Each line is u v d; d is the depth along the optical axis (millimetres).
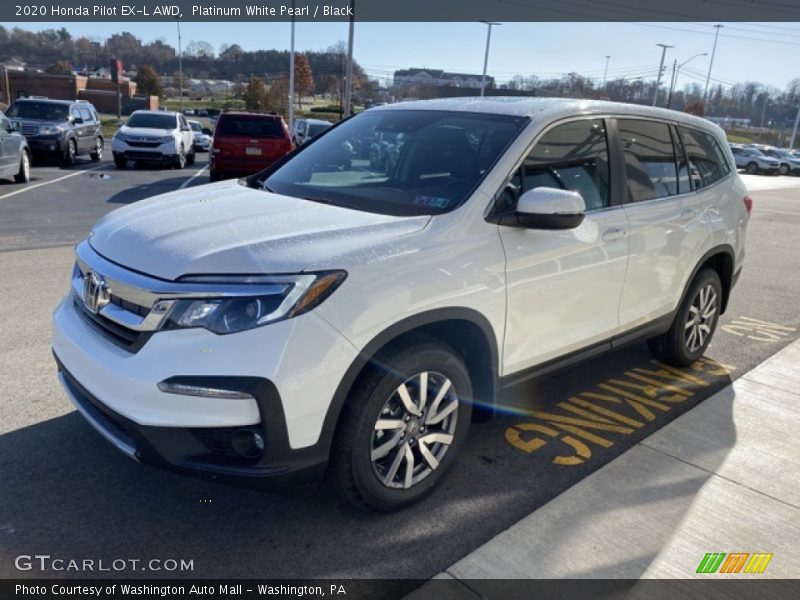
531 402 4438
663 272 4383
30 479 3230
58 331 3107
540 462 3650
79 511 3018
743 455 3807
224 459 2637
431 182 3432
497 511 3168
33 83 66875
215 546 2840
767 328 6398
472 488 3359
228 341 2508
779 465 3713
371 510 3053
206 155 29984
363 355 2723
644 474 3553
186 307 2561
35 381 4266
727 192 5094
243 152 15156
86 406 2986
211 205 3355
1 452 3445
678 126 4676
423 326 3088
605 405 4434
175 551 2797
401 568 2756
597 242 3742
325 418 2680
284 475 2658
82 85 72625
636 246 4047
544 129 3586
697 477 3549
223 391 2504
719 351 5629
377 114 4309
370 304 2709
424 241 2965
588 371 5035
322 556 2807
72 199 12508
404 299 2811
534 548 2906
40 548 2773
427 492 3209
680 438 3980
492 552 2869
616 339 4184
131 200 12734
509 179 3365
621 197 4035
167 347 2557
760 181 32156
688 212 4551
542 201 3098
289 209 3250
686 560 2875
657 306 4465
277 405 2543
